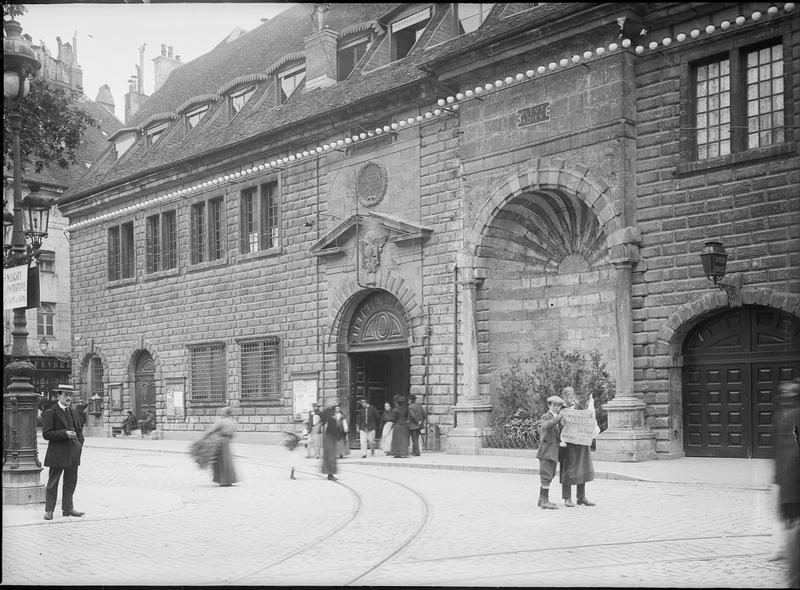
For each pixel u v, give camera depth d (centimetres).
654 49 2041
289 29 3466
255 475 2019
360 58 3012
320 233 2928
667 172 2023
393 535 1112
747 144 1928
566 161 2181
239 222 3250
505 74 2336
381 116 2706
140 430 3672
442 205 2523
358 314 2856
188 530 1191
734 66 1931
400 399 2359
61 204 4122
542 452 1323
